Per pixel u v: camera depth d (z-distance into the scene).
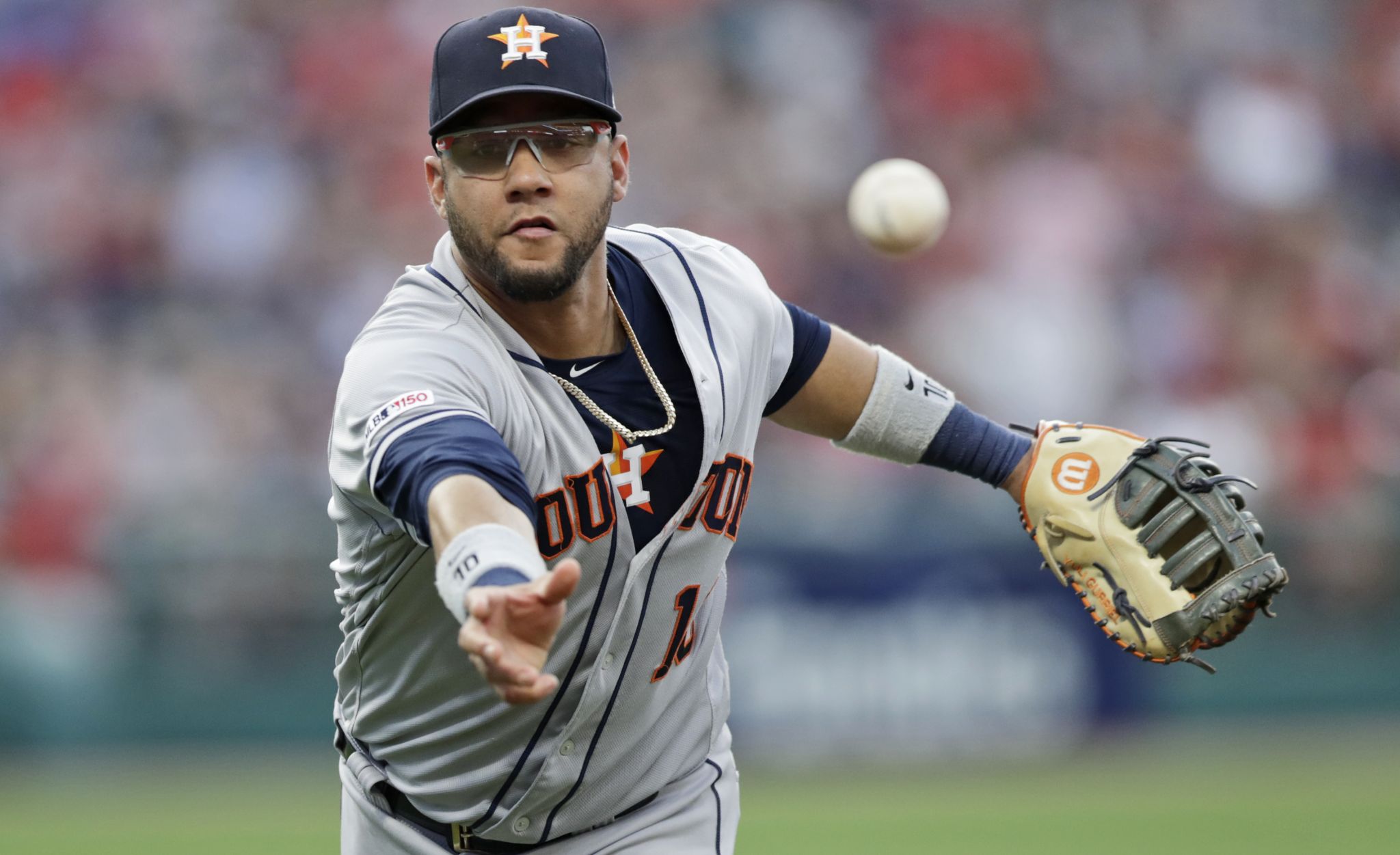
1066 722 41.38
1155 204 57.84
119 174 55.53
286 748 41.25
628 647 11.91
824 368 13.29
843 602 40.66
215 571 41.38
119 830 32.19
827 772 39.81
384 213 56.47
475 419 10.10
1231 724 42.84
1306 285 56.34
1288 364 54.22
